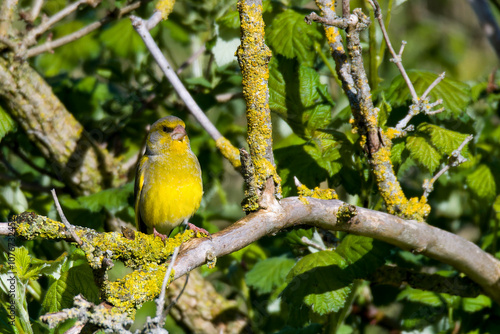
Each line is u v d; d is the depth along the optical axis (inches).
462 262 315.6
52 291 301.7
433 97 354.3
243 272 446.0
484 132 472.1
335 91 462.6
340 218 282.7
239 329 440.5
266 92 272.8
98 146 421.1
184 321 436.8
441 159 333.7
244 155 262.7
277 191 271.3
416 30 673.0
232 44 403.9
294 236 356.8
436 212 475.8
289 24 370.0
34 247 392.8
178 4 523.8
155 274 234.1
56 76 509.4
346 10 276.2
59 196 417.1
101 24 400.5
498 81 474.3
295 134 383.6
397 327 441.7
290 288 309.7
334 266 312.0
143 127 458.9
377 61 367.2
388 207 300.0
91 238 237.0
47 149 402.0
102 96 470.3
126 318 218.1
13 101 380.5
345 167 355.3
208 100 454.9
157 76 498.3
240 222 265.6
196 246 251.1
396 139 346.9
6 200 410.9
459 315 370.6
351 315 431.8
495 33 515.2
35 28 380.8
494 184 418.0
